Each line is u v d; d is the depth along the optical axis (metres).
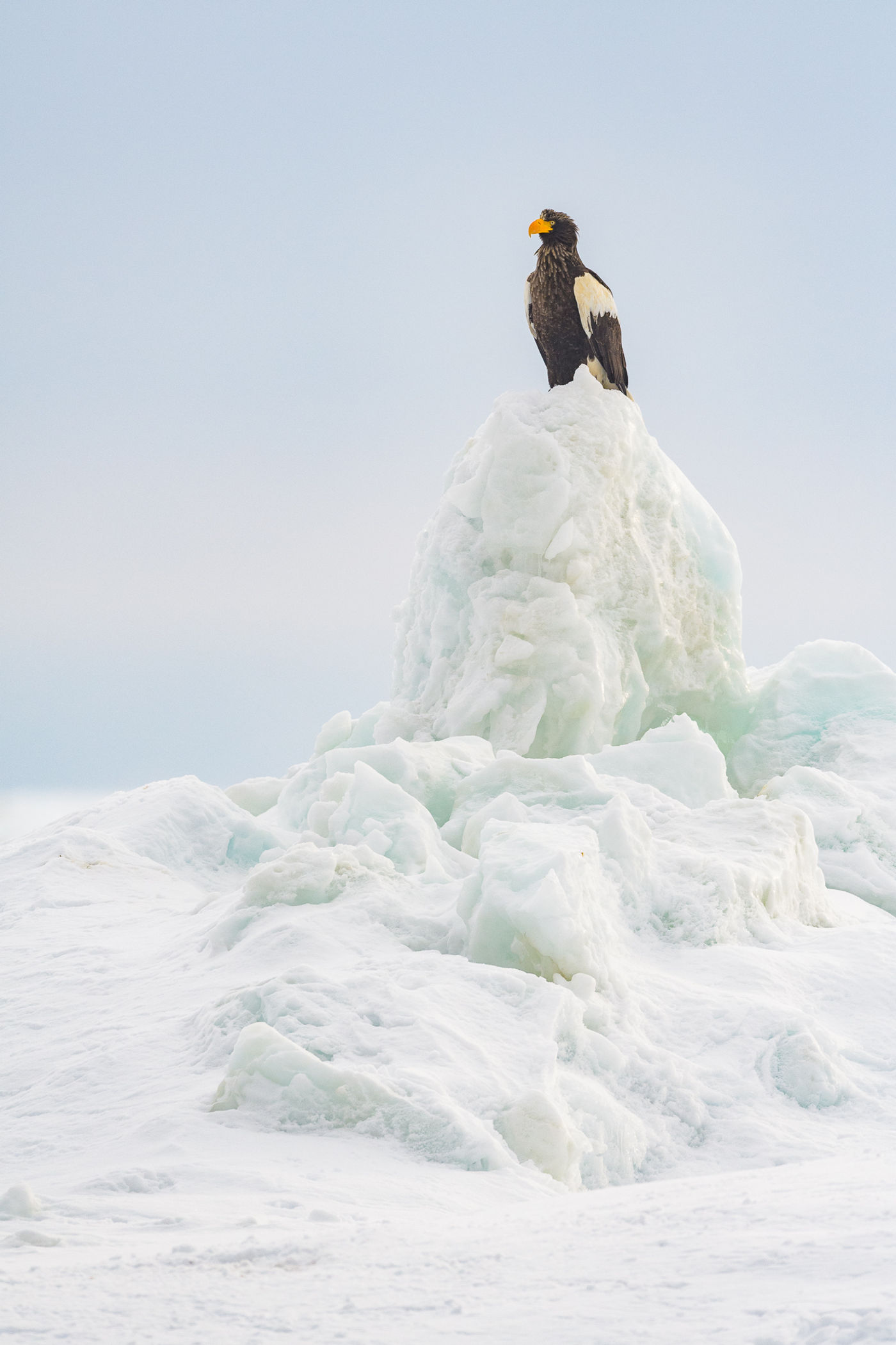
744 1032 47.75
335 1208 27.77
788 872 64.44
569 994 45.09
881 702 100.88
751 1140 42.16
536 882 49.38
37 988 57.06
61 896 77.88
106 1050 45.31
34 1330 15.33
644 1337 13.38
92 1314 15.98
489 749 88.88
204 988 50.44
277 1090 37.94
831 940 60.06
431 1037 41.00
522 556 96.00
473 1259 18.16
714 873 59.53
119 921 72.25
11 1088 44.16
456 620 97.81
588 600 94.56
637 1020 47.44
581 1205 24.55
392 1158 35.12
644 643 97.12
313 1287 17.11
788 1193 21.41
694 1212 20.19
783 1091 45.72
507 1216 24.03
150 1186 30.28
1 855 89.88
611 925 53.19
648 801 71.62
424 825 74.19
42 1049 47.72
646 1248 17.67
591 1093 40.66
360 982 44.75
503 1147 36.16
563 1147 36.81
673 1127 42.72
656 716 99.44
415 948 52.41
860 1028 51.19
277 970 50.28
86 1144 37.09
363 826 73.75
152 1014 49.00
